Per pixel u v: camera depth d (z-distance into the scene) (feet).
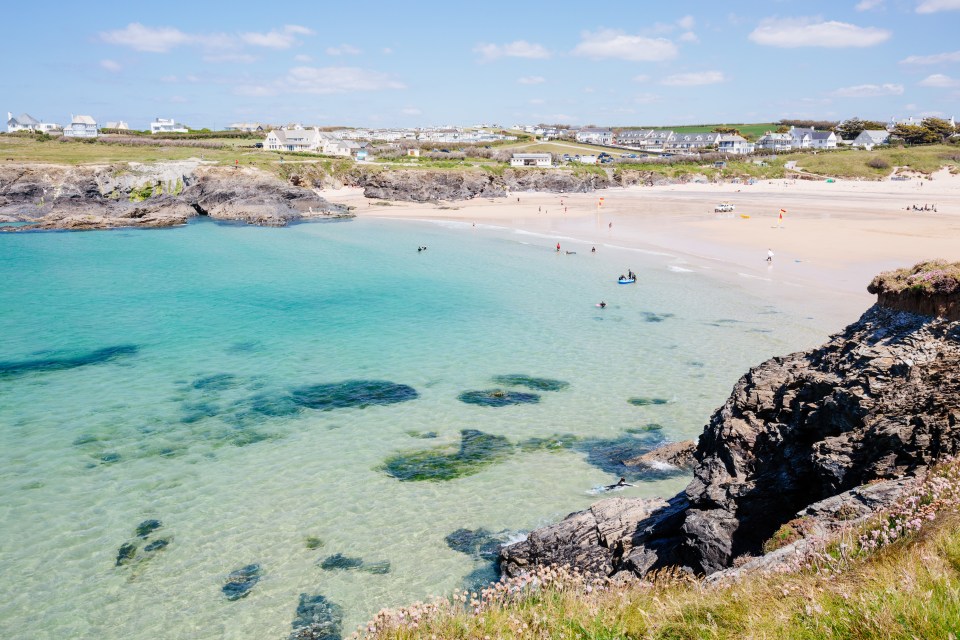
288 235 340.18
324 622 61.98
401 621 35.68
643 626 29.68
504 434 103.91
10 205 379.55
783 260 244.22
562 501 83.82
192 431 104.58
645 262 249.75
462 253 277.85
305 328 164.35
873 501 44.93
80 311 180.04
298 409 113.91
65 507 81.66
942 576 25.38
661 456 94.02
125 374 130.72
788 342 146.82
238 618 62.69
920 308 67.87
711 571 56.44
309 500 84.12
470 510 81.87
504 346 148.36
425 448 99.14
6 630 60.85
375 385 125.18
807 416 63.77
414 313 178.60
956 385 53.83
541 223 379.96
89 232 343.67
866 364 63.16
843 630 24.30
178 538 75.51
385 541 75.25
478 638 32.04
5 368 133.18
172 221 377.30
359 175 564.71
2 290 204.54
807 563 33.58
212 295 201.05
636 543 66.23
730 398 78.74
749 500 61.77
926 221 335.88
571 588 38.34
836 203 450.30
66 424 106.63
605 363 135.95
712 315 170.91
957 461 42.80
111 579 68.23
